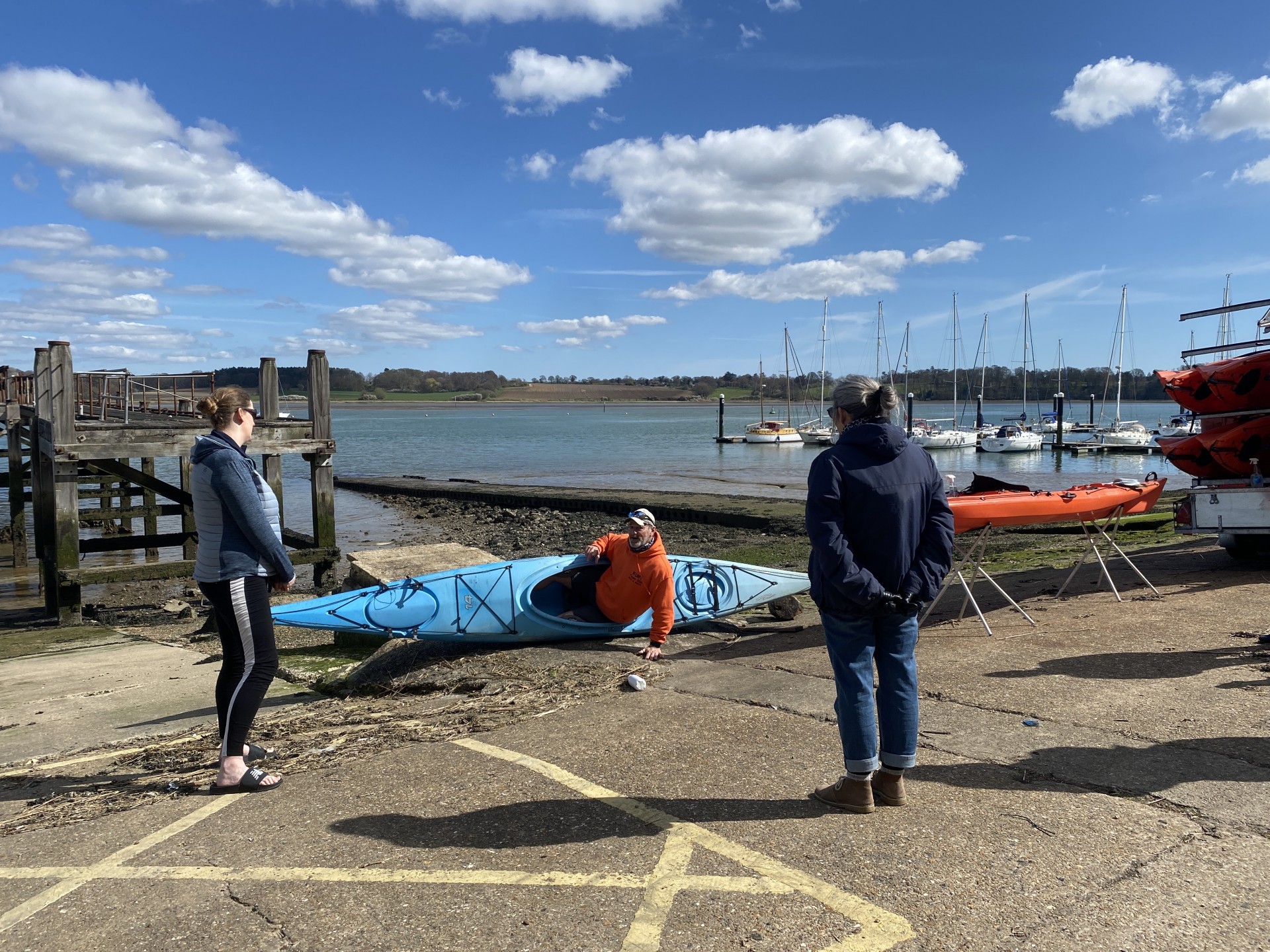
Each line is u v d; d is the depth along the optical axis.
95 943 2.53
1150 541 11.02
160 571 11.97
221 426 3.87
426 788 3.60
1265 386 7.85
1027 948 2.37
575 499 25.59
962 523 6.07
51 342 11.27
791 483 33.91
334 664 7.07
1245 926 2.44
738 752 3.86
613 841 3.04
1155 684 4.60
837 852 2.92
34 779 4.42
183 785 3.91
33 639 10.47
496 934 2.49
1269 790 3.28
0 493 28.95
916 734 3.23
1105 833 3.00
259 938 2.52
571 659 5.94
